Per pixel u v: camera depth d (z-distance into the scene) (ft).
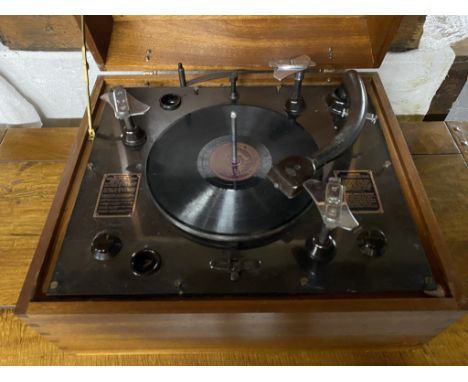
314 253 2.11
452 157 3.29
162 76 3.04
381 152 2.59
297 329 2.18
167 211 2.25
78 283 2.07
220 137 2.60
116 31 3.12
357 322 2.06
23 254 2.80
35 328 2.07
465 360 2.52
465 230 2.85
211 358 2.57
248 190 2.31
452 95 4.34
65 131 3.58
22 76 3.89
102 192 2.42
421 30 3.55
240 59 3.02
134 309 1.94
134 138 2.64
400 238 2.21
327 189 1.94
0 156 3.37
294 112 2.81
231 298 2.01
